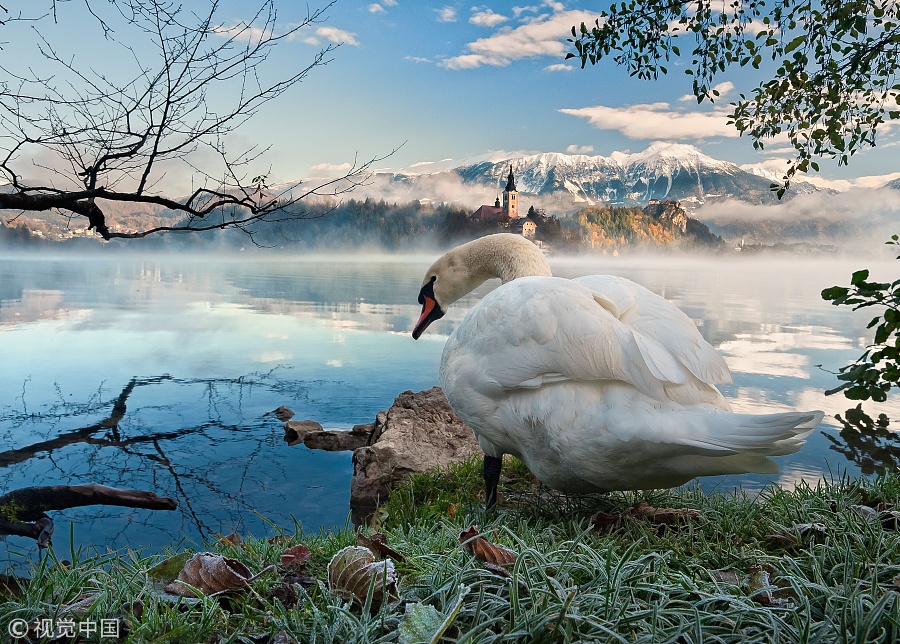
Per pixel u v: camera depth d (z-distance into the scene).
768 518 4.05
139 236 5.67
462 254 6.69
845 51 5.93
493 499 4.63
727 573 3.15
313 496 6.15
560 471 3.99
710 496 4.95
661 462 3.57
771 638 2.38
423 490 5.64
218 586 2.81
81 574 3.05
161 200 5.57
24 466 7.14
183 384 11.55
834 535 3.49
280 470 6.98
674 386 3.59
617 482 3.81
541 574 2.71
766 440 3.18
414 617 2.33
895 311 5.54
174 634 2.39
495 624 2.45
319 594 2.74
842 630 2.38
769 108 6.48
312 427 8.61
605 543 3.48
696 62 6.68
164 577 2.97
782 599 2.73
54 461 7.31
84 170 5.26
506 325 3.99
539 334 3.82
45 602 2.72
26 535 5.26
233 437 8.38
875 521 3.74
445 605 2.50
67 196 5.22
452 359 4.43
